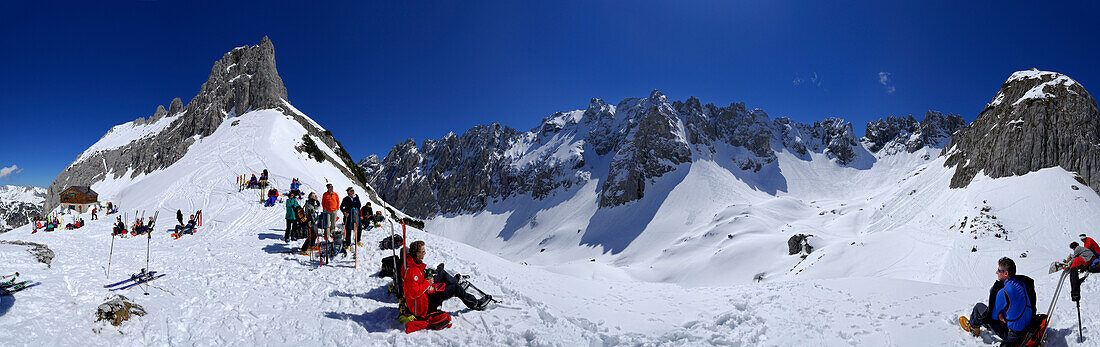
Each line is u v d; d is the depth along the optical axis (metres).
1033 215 83.25
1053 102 111.12
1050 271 12.08
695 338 8.23
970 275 52.34
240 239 16.14
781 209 170.38
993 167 109.75
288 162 66.88
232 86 118.31
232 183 46.81
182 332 7.08
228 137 80.69
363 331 7.73
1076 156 101.25
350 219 13.09
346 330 7.76
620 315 10.05
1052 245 73.00
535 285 12.77
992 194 96.31
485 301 9.28
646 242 187.88
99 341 6.29
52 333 6.05
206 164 62.03
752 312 9.87
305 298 9.34
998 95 136.38
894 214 129.12
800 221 154.25
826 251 78.25
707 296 12.53
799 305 10.22
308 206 13.50
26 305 6.62
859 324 8.48
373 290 10.23
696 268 106.31
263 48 129.62
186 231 19.53
